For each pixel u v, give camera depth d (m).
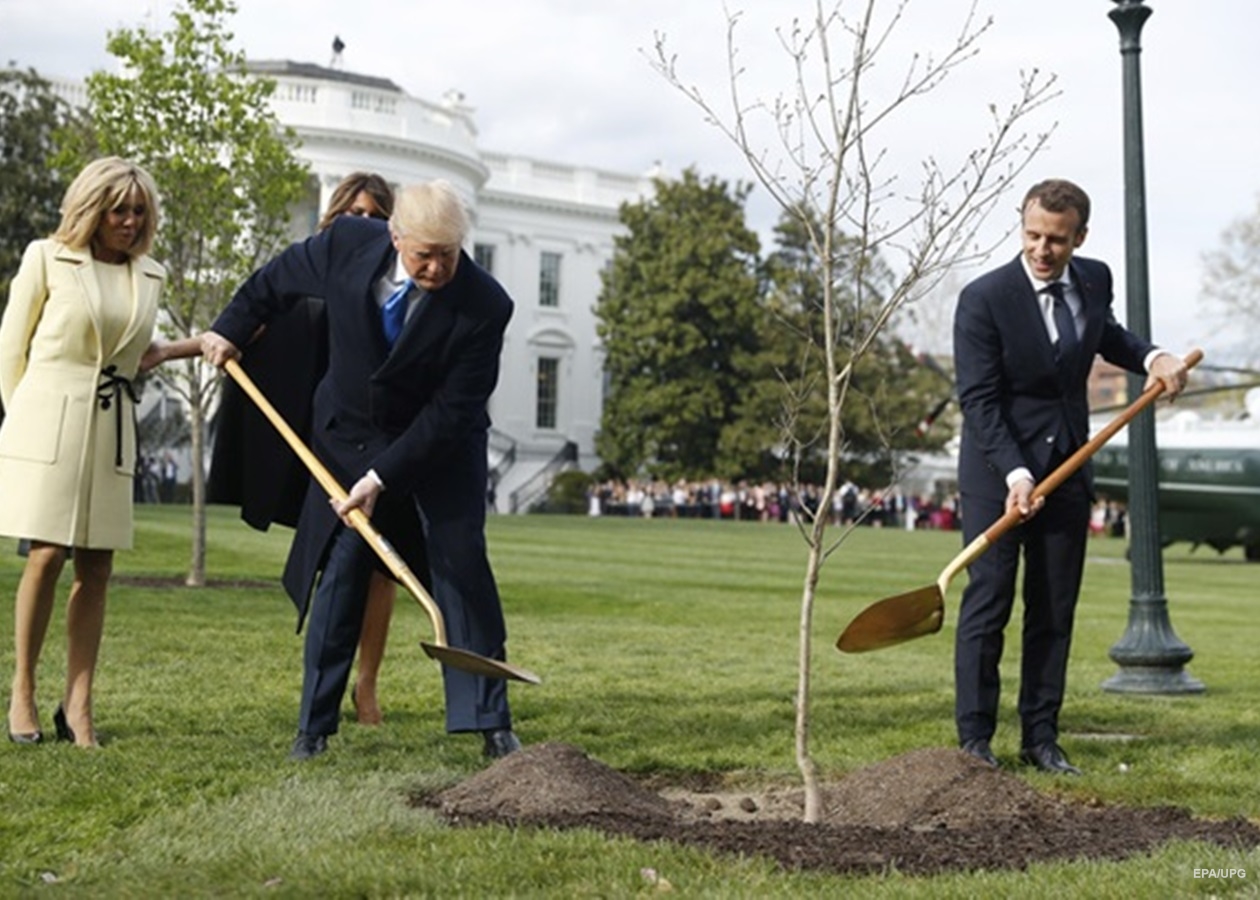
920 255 4.79
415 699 7.24
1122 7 8.68
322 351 5.77
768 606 14.67
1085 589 19.91
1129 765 5.84
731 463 56.25
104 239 5.75
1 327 5.73
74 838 4.21
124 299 5.75
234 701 6.86
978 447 5.79
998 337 5.82
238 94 15.37
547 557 22.00
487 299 5.38
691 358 56.84
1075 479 5.82
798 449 4.89
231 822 4.27
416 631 10.71
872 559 25.72
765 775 5.49
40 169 39.81
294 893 3.50
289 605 12.23
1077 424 5.86
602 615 13.29
